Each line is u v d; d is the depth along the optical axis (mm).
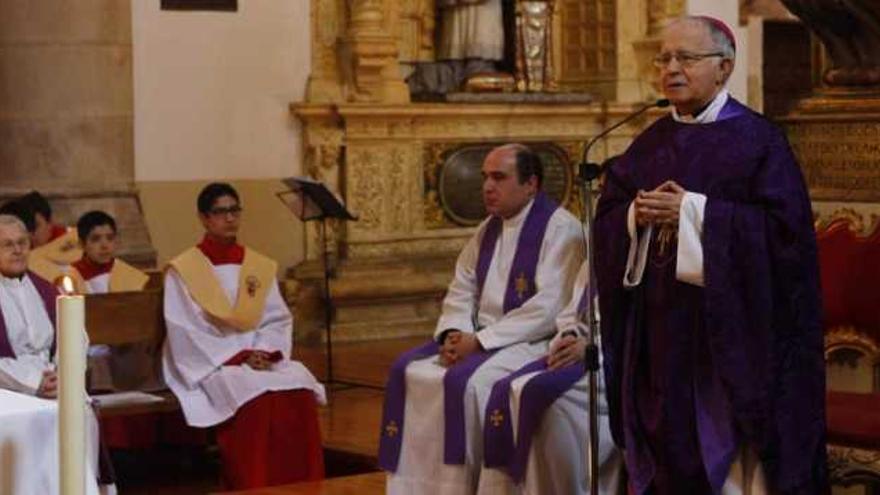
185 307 11430
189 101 16156
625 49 18781
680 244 7312
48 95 14805
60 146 14828
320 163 16766
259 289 11680
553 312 9484
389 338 16781
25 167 14812
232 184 16422
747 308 7293
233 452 11289
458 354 9508
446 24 17922
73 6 14805
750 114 7543
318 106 16641
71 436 5496
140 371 11766
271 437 11328
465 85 17750
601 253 7742
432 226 17438
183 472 12406
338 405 13414
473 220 17672
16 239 10281
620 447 7867
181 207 16109
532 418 8945
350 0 16953
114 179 15062
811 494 7320
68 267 12625
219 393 11312
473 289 9852
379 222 17031
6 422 6633
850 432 7789
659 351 7496
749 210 7293
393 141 17078
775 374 7289
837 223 8695
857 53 9039
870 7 8711
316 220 14781
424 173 17328
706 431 7375
